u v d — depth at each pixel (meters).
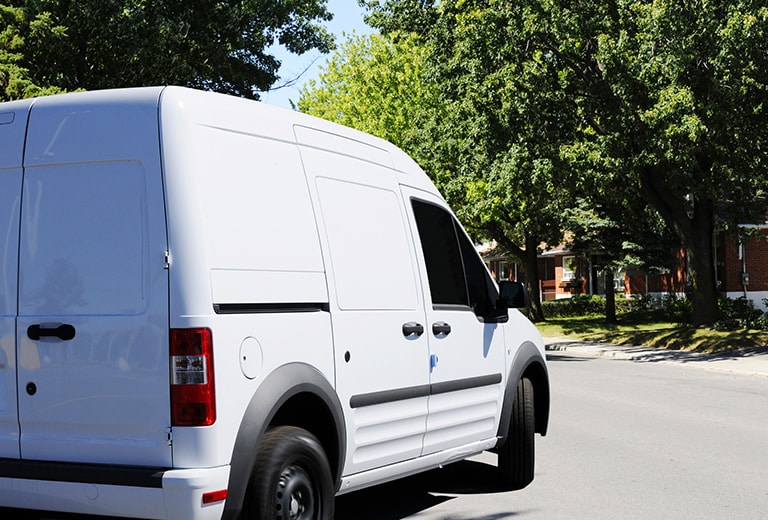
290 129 5.68
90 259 5.01
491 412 7.52
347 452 5.73
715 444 10.50
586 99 25.89
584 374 19.72
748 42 23.48
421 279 6.71
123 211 4.97
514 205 29.88
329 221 5.81
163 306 4.81
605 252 37.31
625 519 6.99
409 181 6.96
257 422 4.91
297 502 5.18
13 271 5.18
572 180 25.11
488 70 25.80
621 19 25.47
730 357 23.86
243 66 32.50
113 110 5.05
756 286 39.69
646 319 39.97
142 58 26.84
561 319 45.69
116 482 4.75
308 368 5.36
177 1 29.44
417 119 39.56
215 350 4.76
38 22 23.62
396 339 6.25
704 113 24.27
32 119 5.22
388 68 42.81
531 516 7.05
